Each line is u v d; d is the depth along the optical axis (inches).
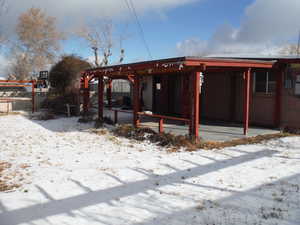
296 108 389.4
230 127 421.7
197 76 310.7
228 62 323.3
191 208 154.6
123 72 422.9
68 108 620.4
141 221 140.5
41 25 1315.2
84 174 216.4
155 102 680.4
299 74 383.6
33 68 1366.9
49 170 227.5
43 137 377.4
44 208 156.6
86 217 145.5
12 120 567.2
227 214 146.6
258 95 440.5
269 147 297.6
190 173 215.2
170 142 311.7
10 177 210.5
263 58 408.5
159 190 181.9
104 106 837.8
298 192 175.3
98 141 347.3
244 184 190.2
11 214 149.3
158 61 326.3
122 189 184.5
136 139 349.7
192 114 321.7
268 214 145.9
